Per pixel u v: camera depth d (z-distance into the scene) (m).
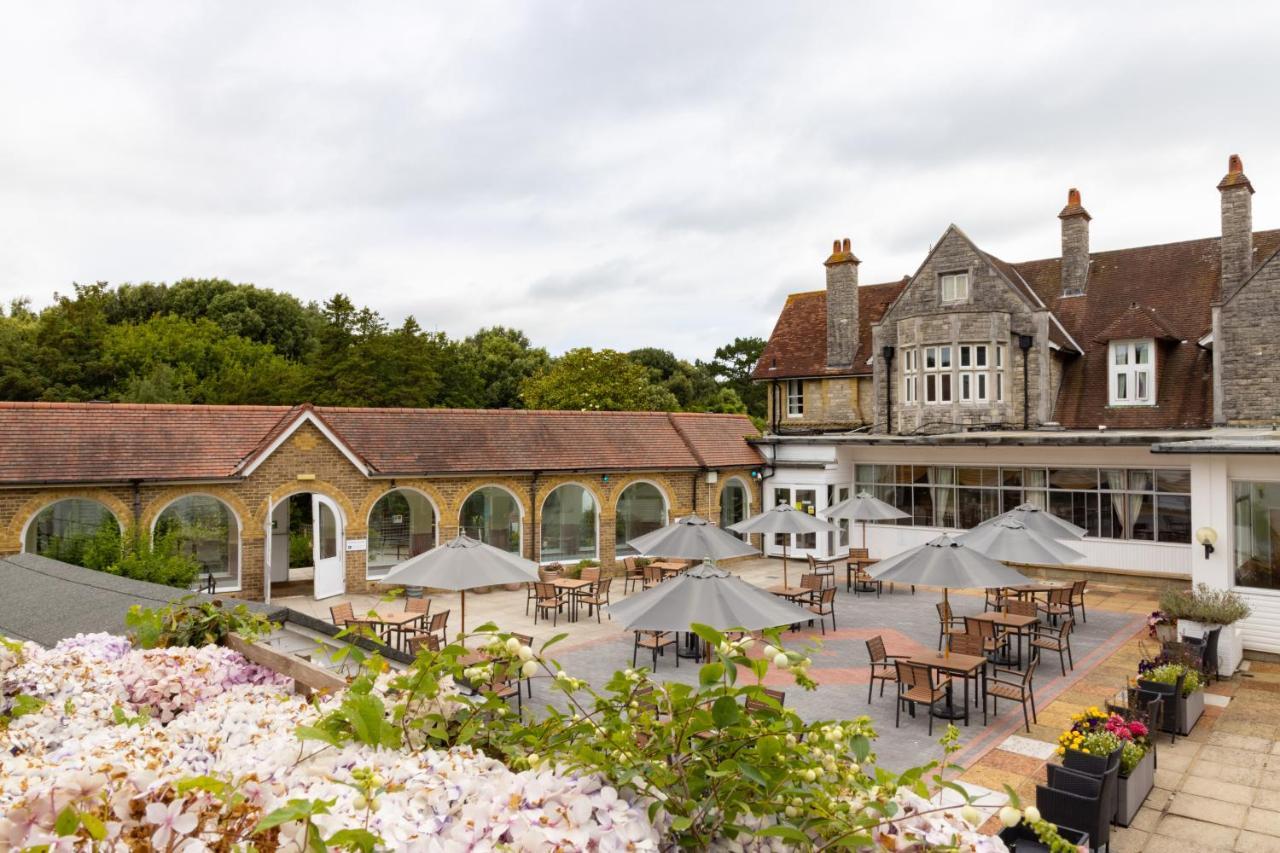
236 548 20.09
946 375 27.66
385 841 2.17
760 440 28.22
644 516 26.67
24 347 40.28
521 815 2.32
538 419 25.45
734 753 2.69
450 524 22.38
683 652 15.62
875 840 2.46
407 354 45.09
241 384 42.84
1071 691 13.13
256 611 7.90
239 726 3.53
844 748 2.77
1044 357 26.47
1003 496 23.80
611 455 25.22
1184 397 24.92
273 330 58.44
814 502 26.77
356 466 21.02
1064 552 14.98
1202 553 14.48
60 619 7.53
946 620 14.74
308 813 1.86
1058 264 31.33
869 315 34.84
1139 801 8.88
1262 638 14.19
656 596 9.45
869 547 26.36
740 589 9.36
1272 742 10.78
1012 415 26.83
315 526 20.36
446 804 2.52
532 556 23.70
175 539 18.94
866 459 26.73
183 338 48.94
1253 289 22.47
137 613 5.77
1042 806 7.84
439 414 23.80
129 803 2.04
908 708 12.40
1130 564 21.50
